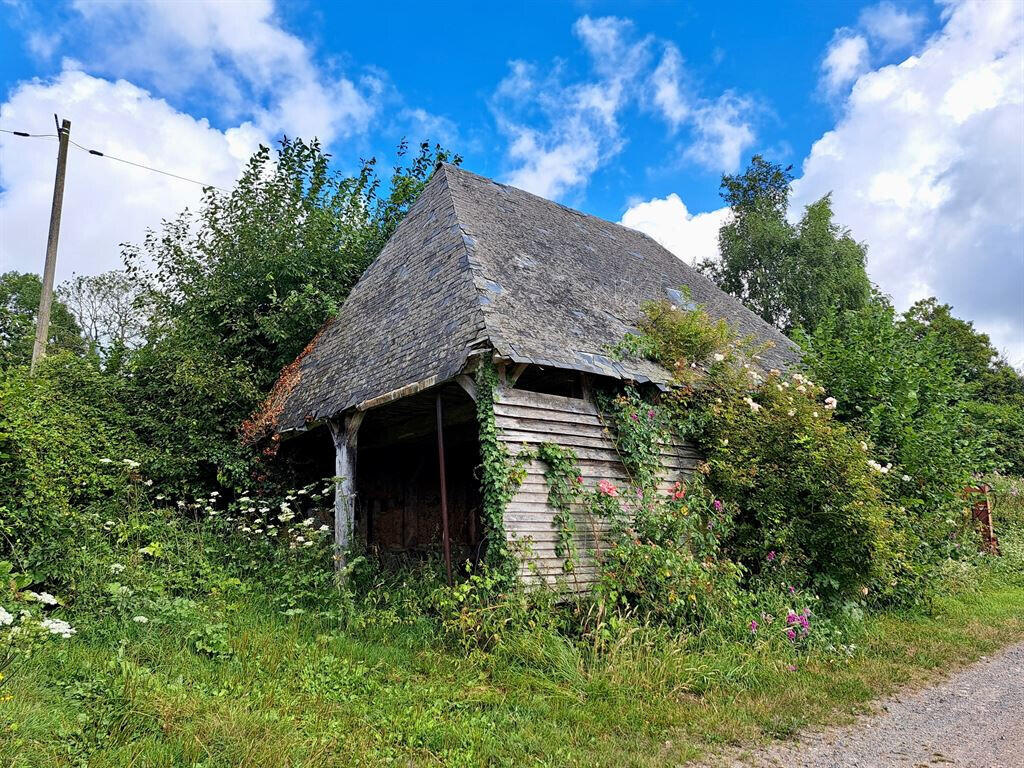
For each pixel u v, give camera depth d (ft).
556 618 22.48
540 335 26.84
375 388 28.68
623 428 27.58
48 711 13.58
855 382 35.04
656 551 24.34
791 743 16.10
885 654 24.39
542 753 14.88
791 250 89.97
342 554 28.91
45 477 23.29
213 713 14.49
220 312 44.34
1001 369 104.78
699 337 32.35
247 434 37.14
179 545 28.25
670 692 19.10
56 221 46.57
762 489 29.45
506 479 23.67
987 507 48.19
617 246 47.37
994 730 16.84
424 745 14.87
